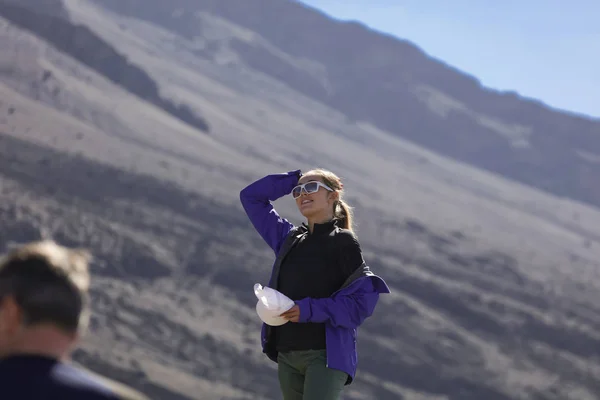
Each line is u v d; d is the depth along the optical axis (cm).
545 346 17250
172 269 14825
